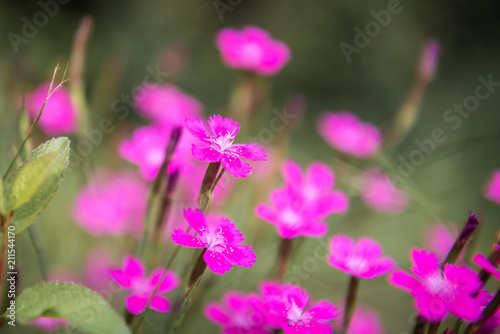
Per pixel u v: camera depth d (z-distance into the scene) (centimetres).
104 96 45
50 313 30
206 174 31
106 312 30
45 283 30
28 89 43
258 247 40
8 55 75
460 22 126
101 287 40
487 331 30
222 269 31
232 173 31
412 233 66
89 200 40
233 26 117
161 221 34
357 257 33
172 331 32
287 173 36
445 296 30
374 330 42
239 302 34
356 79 118
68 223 42
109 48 105
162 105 48
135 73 103
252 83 44
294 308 31
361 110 116
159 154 37
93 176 41
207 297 38
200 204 31
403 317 53
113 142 45
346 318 33
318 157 88
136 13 112
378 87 118
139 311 32
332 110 114
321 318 31
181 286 33
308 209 35
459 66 122
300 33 118
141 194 41
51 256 41
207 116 96
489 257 31
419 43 122
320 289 44
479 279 30
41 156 30
